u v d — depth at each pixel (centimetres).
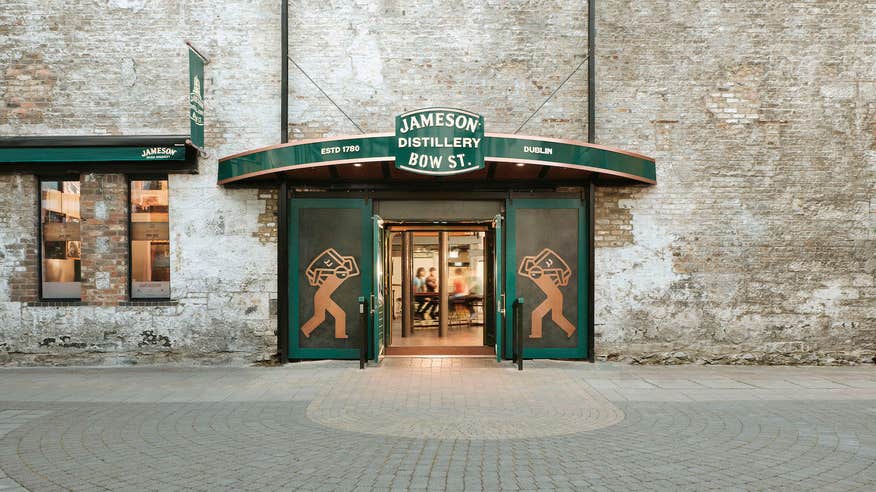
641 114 880
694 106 880
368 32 880
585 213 885
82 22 875
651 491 396
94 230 873
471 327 1227
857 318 877
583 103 879
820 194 880
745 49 880
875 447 491
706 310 876
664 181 879
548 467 443
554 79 880
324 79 880
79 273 895
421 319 1228
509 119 879
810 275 877
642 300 877
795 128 880
